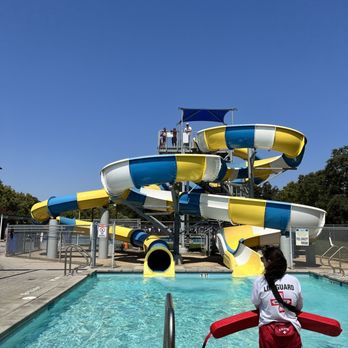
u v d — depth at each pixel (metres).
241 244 16.09
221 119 24.98
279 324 3.48
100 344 6.43
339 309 9.77
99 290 11.89
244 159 24.14
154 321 8.06
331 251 19.97
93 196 21.56
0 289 9.79
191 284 13.12
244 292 11.80
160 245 15.56
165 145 26.88
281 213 16.05
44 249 24.09
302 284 13.55
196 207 17.55
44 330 7.28
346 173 48.59
